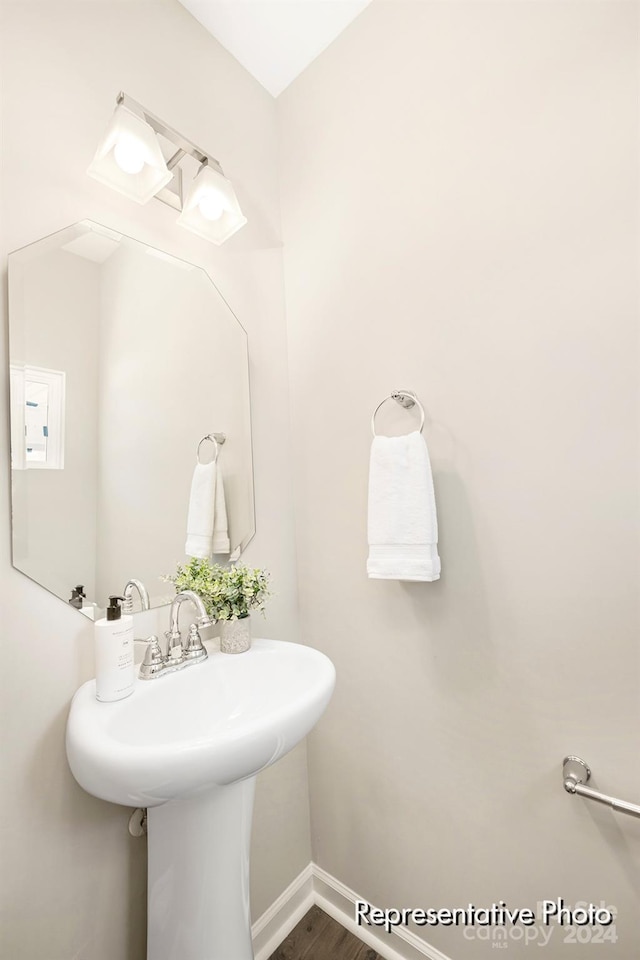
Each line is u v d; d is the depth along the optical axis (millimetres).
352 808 1297
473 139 1054
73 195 958
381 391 1237
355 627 1292
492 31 1027
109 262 1018
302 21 1327
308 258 1453
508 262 992
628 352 837
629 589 837
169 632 972
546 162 939
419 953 1134
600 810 864
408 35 1192
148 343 1087
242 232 1390
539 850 940
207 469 1218
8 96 868
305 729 785
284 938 1274
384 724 1219
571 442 904
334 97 1383
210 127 1315
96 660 826
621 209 847
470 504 1049
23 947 780
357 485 1293
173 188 1179
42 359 881
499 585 1001
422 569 1007
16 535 820
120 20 1091
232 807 880
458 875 1068
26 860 795
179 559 1119
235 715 980
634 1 839
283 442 1470
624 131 844
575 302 898
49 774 834
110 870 904
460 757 1064
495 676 1007
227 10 1280
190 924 844
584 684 887
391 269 1217
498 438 1006
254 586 1098
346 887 1315
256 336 1406
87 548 931
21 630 817
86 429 948
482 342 1033
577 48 903
